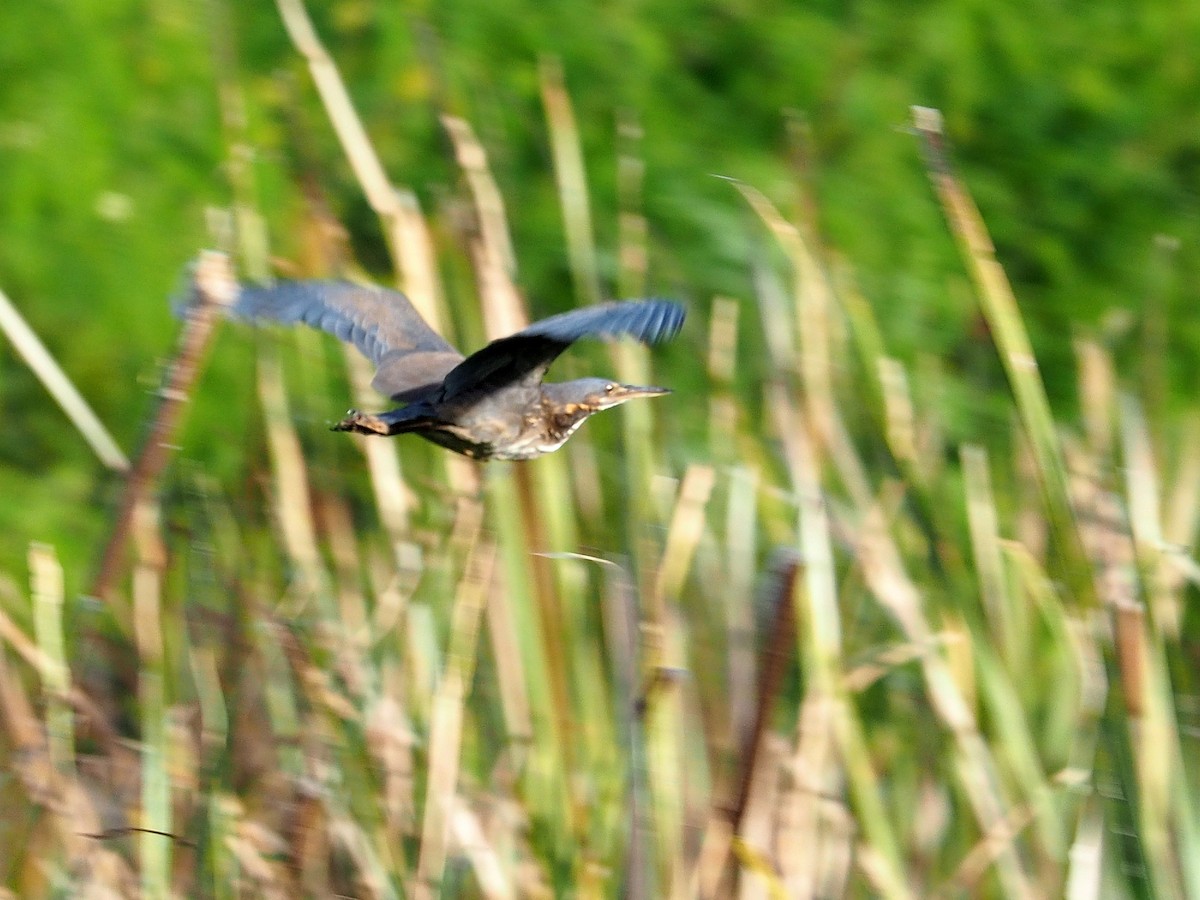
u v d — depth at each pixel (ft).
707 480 31.53
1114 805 29.99
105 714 36.01
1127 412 31.96
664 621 30.99
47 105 53.62
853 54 56.95
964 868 30.78
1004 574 34.01
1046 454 29.89
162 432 32.30
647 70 55.62
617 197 53.57
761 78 56.59
